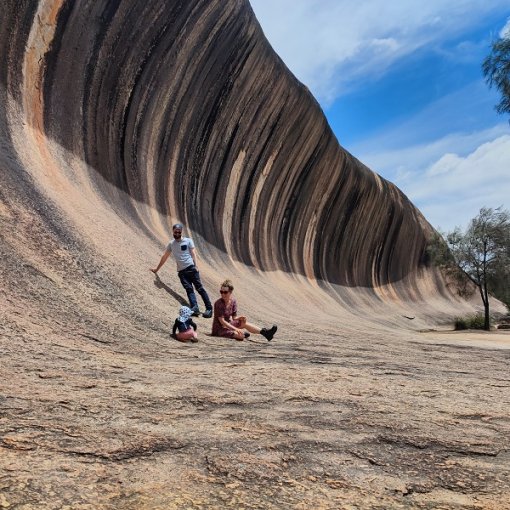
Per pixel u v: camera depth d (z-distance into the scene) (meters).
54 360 4.22
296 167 27.67
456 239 35.41
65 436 2.41
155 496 1.81
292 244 29.66
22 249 6.77
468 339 18.00
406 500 1.89
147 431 2.59
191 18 16.86
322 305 25.30
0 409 2.74
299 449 2.45
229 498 1.83
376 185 38.75
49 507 1.66
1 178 7.98
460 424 3.14
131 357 5.04
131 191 14.59
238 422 2.88
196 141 19.52
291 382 4.27
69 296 6.42
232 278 16.94
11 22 10.52
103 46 13.59
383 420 3.10
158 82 16.34
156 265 10.13
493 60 14.59
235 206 23.00
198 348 6.25
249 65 20.97
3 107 9.96
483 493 1.99
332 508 1.78
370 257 41.66
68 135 12.02
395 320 36.78
